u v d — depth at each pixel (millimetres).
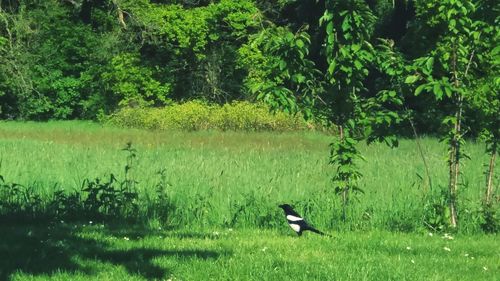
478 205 14641
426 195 15062
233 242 12297
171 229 14102
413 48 14680
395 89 14453
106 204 15180
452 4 13648
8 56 51938
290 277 9828
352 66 14141
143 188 16547
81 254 11148
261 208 14852
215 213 14953
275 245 12023
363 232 13766
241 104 44656
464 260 11242
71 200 15164
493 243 12836
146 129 44938
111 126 47500
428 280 9844
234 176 18172
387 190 16203
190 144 31812
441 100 14211
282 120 42344
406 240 12828
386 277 9867
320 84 14555
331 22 14133
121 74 52094
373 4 51281
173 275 9875
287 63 14258
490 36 14000
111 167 20094
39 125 49406
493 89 13961
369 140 14430
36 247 11578
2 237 12469
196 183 16859
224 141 34625
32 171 18609
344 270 10148
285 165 21453
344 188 14469
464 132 14578
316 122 15031
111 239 12508
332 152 14477
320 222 14289
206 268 10172
